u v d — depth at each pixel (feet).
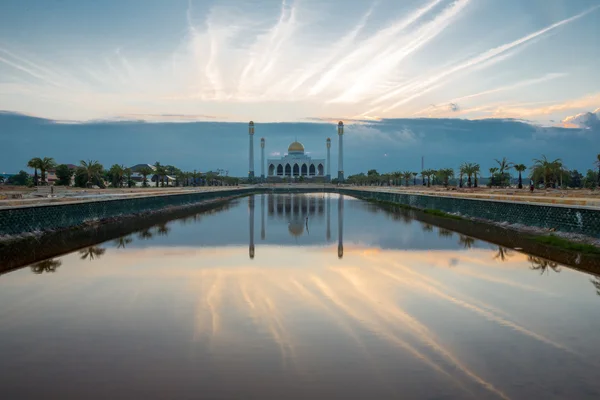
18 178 315.58
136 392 28.17
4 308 45.39
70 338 37.14
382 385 29.07
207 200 263.49
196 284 55.72
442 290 52.90
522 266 66.90
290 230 114.11
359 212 175.22
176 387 28.73
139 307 45.83
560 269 64.64
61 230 105.29
